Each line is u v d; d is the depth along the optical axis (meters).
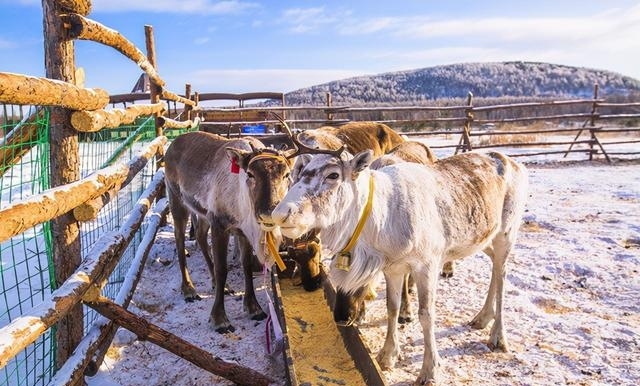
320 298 4.82
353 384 3.54
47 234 3.22
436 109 14.91
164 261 6.73
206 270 6.48
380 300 5.37
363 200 3.51
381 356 4.07
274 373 4.01
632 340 4.35
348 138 7.60
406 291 4.84
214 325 4.79
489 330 4.64
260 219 4.04
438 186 3.94
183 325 4.91
